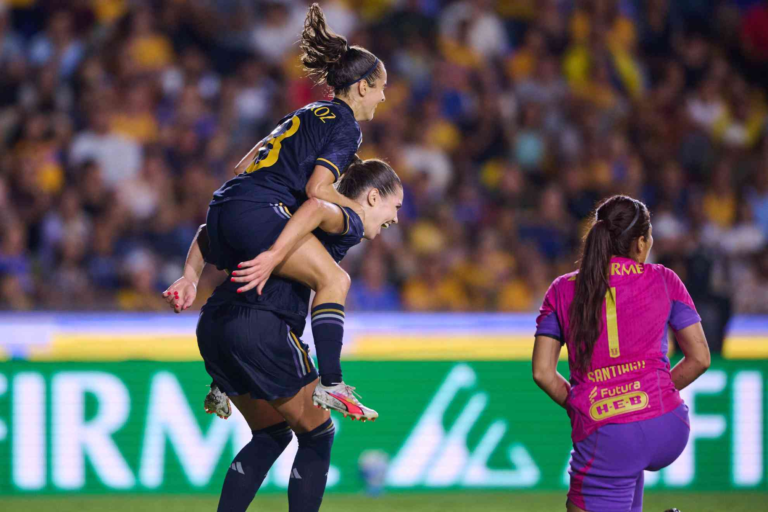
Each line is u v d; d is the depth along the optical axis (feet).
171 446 59.21
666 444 33.91
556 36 120.98
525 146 110.63
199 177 96.22
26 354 60.95
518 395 62.59
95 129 99.19
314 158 34.99
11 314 62.49
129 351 61.77
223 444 59.72
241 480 36.83
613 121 115.44
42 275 84.84
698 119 119.14
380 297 88.33
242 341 34.32
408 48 115.75
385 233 93.25
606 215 35.42
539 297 93.71
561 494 61.16
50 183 94.07
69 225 89.15
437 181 105.09
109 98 101.35
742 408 62.49
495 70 117.39
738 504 57.88
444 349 63.21
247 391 35.88
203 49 110.93
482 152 110.11
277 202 34.12
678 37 126.52
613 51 121.70
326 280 34.06
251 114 105.29
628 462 33.76
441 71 113.60
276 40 112.88
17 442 57.72
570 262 97.81
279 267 34.01
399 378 61.57
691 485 61.93
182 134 100.17
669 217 104.94
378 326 64.54
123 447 58.75
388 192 37.96
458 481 61.62
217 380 36.01
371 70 37.06
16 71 103.81
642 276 34.78
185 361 59.82
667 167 108.99
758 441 62.59
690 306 35.27
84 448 58.44
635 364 34.12
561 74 118.21
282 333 34.81
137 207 92.99
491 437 62.08
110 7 108.78
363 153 102.32
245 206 33.83
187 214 93.66
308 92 107.55
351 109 36.45
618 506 34.09
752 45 129.08
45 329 61.57
